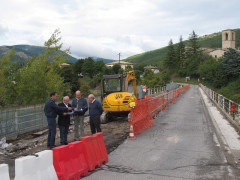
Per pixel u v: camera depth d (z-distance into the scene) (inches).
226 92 2203.5
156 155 266.8
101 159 235.5
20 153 302.7
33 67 525.7
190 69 4131.4
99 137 244.8
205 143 318.3
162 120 518.9
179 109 725.3
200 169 222.7
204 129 415.8
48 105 307.1
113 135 382.9
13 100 511.5
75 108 326.6
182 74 4399.6
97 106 348.8
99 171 218.5
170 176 205.8
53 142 313.7
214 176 205.6
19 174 158.2
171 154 270.4
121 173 213.3
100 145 241.6
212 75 2748.5
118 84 538.6
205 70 3223.4
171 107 784.3
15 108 383.2
